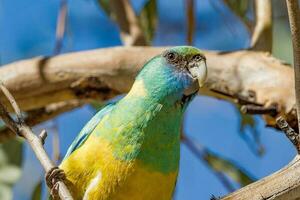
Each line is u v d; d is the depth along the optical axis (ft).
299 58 9.76
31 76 10.62
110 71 10.61
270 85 10.46
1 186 10.76
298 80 9.77
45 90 10.64
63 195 9.88
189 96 10.33
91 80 10.62
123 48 10.62
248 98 10.50
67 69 10.62
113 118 10.21
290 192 9.77
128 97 10.27
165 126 10.23
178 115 10.28
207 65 10.54
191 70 10.36
